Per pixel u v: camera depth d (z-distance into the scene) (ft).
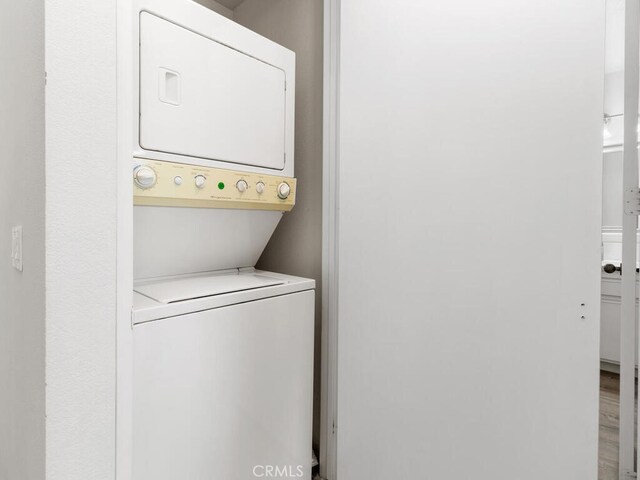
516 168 4.58
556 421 4.40
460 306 5.00
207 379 4.45
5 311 4.75
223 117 5.22
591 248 4.16
